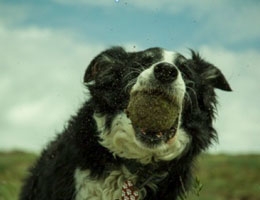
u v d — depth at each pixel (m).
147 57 1.26
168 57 1.27
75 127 1.26
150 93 1.20
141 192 1.26
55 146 1.33
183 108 1.24
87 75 1.29
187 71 1.27
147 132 1.20
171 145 1.23
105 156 1.24
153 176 1.26
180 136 1.24
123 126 1.22
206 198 2.70
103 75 1.26
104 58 1.29
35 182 1.36
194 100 1.26
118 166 1.25
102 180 1.24
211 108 1.30
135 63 1.26
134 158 1.24
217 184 3.08
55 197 1.25
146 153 1.23
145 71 1.21
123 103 1.23
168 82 1.19
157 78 1.19
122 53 1.29
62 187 1.24
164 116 1.19
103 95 1.24
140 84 1.20
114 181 1.25
